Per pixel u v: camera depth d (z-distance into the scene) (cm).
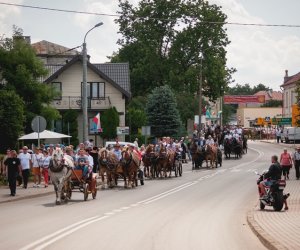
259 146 8119
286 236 1436
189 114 7194
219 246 1363
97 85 6316
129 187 3178
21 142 4691
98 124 4372
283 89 10438
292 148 7400
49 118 4512
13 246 1340
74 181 2503
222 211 2148
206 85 7856
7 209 2205
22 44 4488
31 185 3309
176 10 7762
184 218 1923
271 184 2136
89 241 1416
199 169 4659
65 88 6256
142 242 1405
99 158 3156
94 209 2191
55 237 1479
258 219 1823
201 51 7656
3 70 4397
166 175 3894
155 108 6438
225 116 13088
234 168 4716
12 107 3694
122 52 8262
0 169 3294
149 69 7894
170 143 4053
